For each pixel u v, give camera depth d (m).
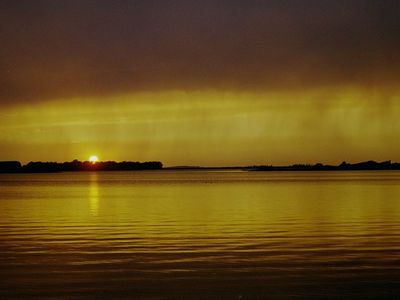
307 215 30.11
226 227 24.81
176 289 13.45
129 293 13.12
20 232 23.55
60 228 24.92
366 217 28.77
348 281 14.03
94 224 26.45
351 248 18.78
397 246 19.17
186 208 35.72
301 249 18.66
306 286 13.61
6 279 14.50
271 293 13.05
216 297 12.78
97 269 15.66
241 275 14.77
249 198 46.16
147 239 21.22
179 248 19.05
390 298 12.60
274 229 23.97
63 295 12.98
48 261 16.84
